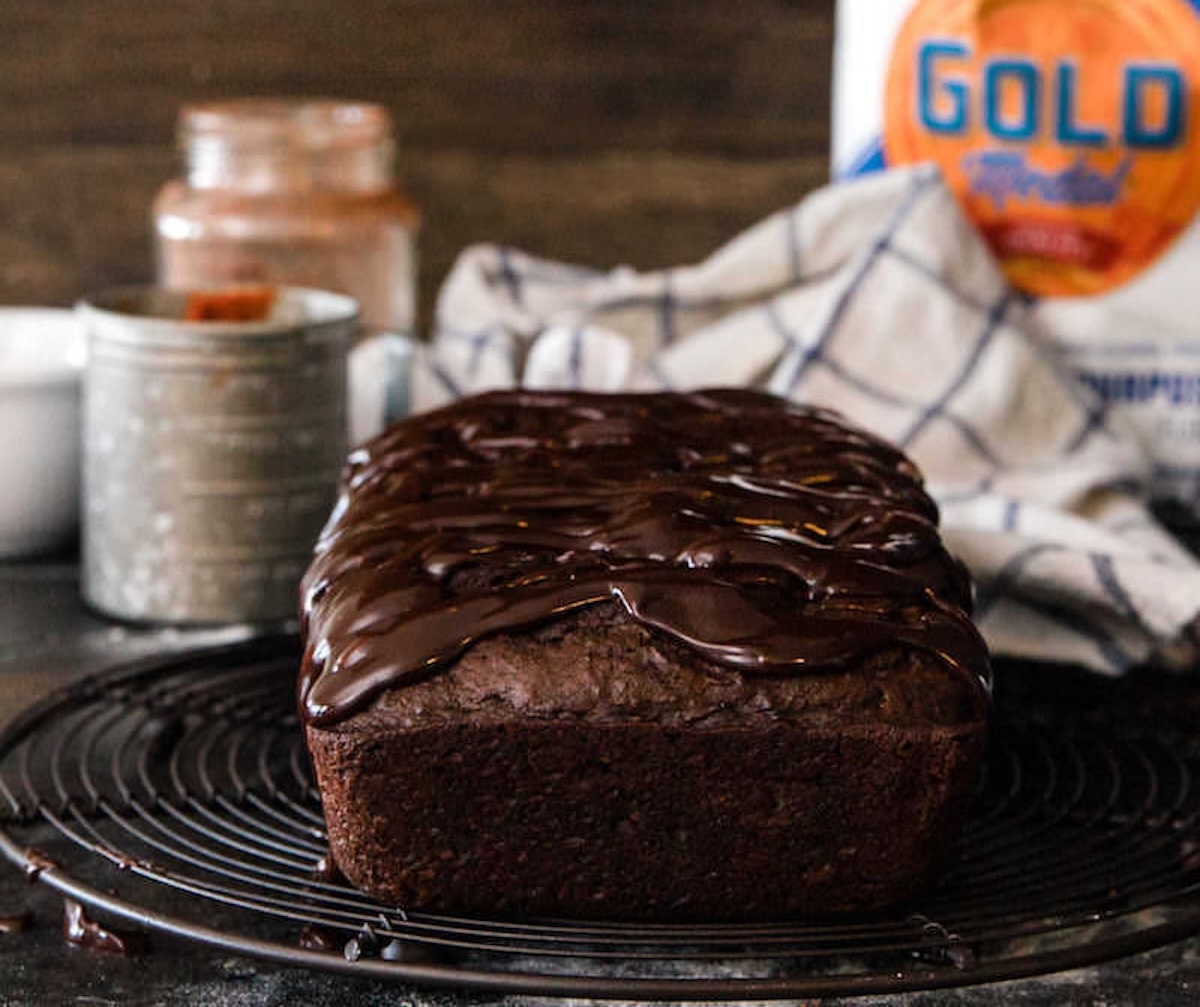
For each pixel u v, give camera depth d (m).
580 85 1.08
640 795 0.74
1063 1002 0.73
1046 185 0.98
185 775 0.81
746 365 0.97
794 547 0.75
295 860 0.77
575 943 0.75
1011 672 0.89
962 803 0.74
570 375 0.95
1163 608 0.87
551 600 0.74
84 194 1.09
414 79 1.08
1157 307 0.98
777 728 0.73
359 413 0.97
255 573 0.91
